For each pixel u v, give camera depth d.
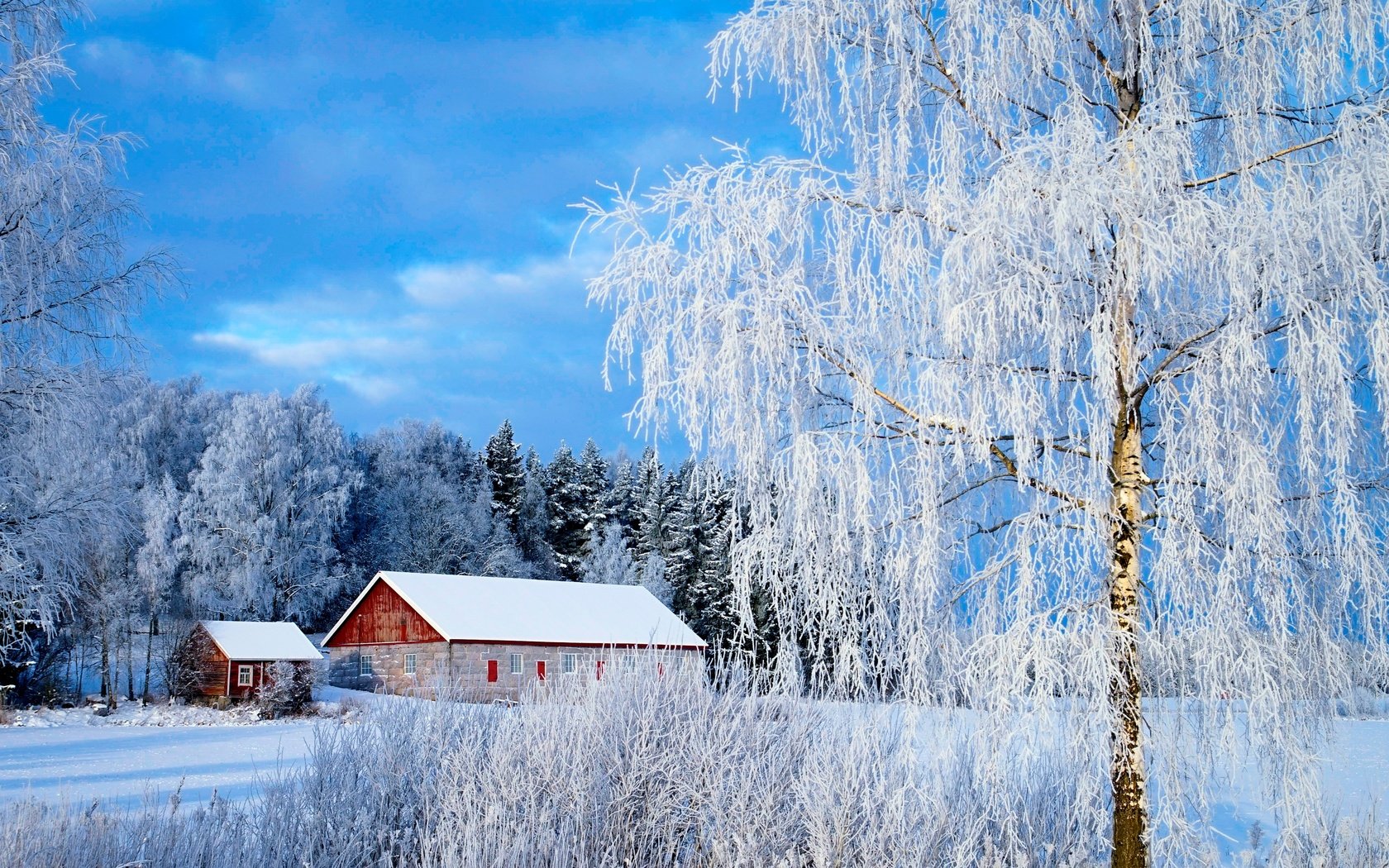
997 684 4.72
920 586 5.04
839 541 5.25
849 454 5.25
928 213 5.21
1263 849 6.48
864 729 5.45
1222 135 5.51
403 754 7.59
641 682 7.26
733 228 5.34
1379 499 5.10
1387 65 5.01
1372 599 4.77
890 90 5.84
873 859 5.20
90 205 11.91
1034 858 5.29
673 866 6.22
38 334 11.63
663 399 5.48
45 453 11.86
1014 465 5.27
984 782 5.07
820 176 5.63
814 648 5.61
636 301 5.47
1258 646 4.59
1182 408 4.75
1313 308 4.54
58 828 5.81
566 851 5.89
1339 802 6.52
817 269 5.82
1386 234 4.68
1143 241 4.52
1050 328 4.71
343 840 6.45
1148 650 4.89
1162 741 4.94
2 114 11.24
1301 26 5.05
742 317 5.41
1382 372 4.50
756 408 5.35
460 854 5.94
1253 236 4.43
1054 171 4.69
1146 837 4.75
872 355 5.55
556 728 6.99
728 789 6.29
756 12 5.75
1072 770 5.32
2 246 11.14
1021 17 5.42
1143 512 5.11
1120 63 5.77
